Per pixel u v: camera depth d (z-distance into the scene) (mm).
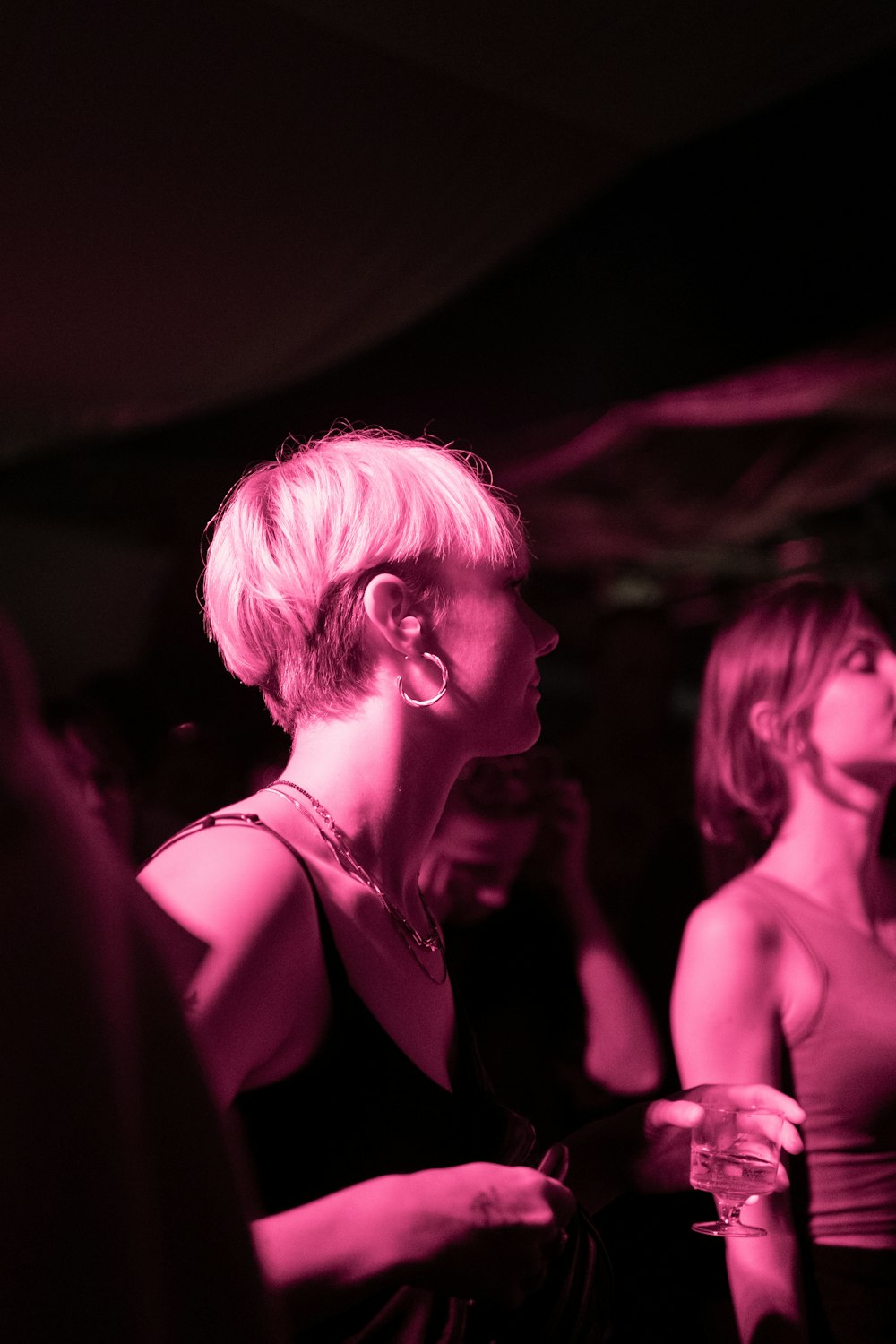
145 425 5633
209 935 856
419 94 2957
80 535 7457
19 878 524
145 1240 516
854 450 6645
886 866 1774
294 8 2568
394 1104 947
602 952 2057
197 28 2629
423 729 1069
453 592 1074
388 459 1102
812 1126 1534
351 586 1045
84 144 3090
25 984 512
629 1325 2061
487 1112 1104
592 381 3734
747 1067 1528
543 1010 1993
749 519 7926
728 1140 1221
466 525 1087
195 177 3289
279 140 3125
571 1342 1063
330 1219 835
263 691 1149
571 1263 1096
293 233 3662
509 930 2018
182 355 4648
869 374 5133
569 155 3295
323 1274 812
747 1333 1399
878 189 2783
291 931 908
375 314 4281
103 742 2475
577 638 8820
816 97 2910
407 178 3367
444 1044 1103
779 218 3070
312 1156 910
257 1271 556
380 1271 828
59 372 4797
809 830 1679
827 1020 1548
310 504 1064
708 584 8562
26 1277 491
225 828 963
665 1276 2076
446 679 1063
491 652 1087
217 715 3721
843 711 1649
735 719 1759
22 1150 499
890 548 7898
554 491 7262
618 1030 2014
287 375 4918
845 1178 1517
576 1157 1246
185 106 2943
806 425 6336
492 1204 869
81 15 2553
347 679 1055
